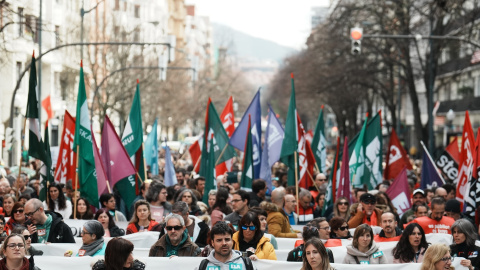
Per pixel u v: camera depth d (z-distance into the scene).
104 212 13.13
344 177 17.17
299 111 104.88
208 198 17.56
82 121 15.81
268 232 13.30
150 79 54.88
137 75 52.72
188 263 10.46
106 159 17.19
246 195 13.52
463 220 11.24
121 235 13.14
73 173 16.06
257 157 21.08
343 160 17.14
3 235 12.09
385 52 48.03
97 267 8.77
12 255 8.99
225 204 15.09
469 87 61.72
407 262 11.11
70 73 52.38
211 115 21.34
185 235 10.77
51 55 49.28
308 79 61.72
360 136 20.12
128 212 17.64
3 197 14.84
